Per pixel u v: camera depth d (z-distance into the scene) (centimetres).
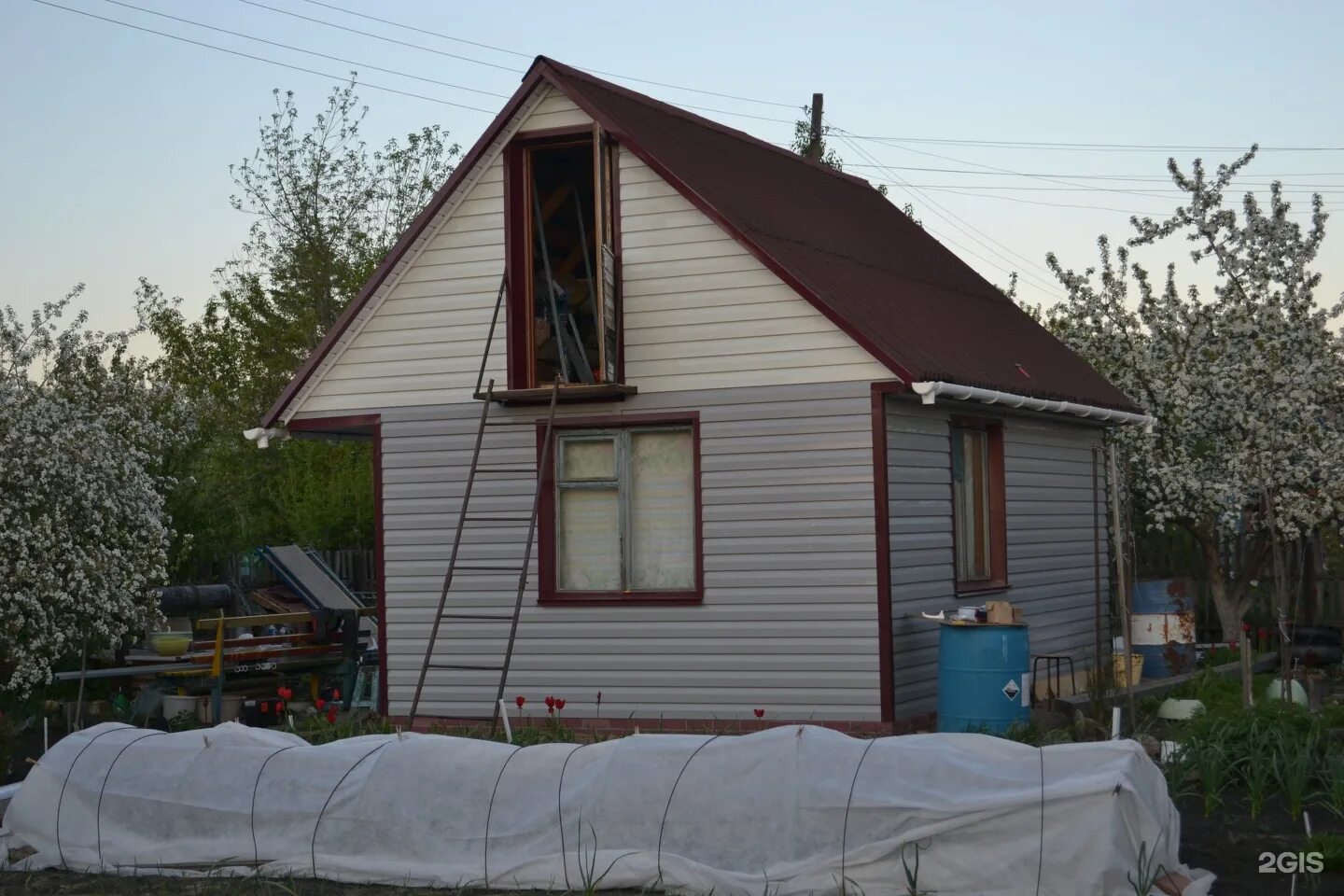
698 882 782
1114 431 1919
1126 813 727
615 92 1529
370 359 1464
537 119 1401
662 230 1346
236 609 2036
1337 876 789
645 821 812
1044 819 729
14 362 1709
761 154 1783
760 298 1308
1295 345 1867
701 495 1325
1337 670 1730
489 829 847
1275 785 987
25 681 1529
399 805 870
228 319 2938
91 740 981
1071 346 2055
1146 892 714
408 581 1436
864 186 2059
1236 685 1449
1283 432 1845
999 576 1496
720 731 1296
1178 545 2062
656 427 1360
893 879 750
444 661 1415
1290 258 1911
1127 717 1352
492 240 1416
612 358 1327
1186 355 1934
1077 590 1681
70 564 1582
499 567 1400
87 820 941
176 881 888
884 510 1262
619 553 1372
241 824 900
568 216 1580
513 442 1402
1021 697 1205
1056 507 1638
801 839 776
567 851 821
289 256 2894
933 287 1689
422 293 1444
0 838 962
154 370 2869
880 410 1266
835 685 1271
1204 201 1944
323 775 904
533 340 1421
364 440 1648
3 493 1556
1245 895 757
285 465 2816
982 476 1502
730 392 1317
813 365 1288
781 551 1295
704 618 1320
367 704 1639
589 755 863
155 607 1670
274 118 2900
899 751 791
